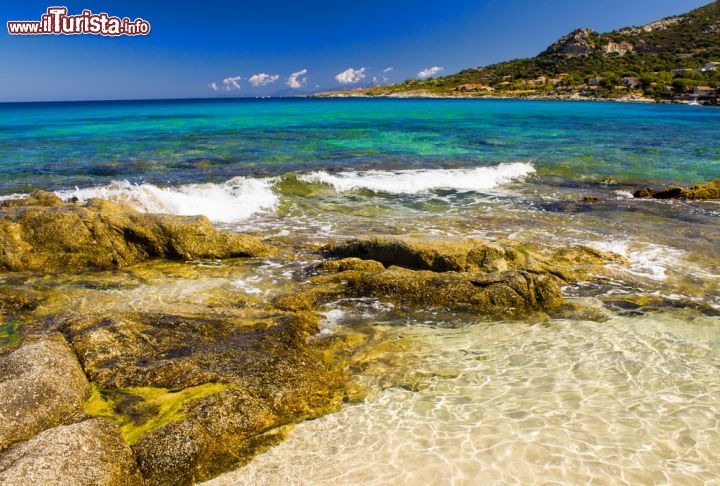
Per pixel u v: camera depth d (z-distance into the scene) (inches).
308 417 223.9
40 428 197.2
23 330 296.2
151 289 365.7
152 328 280.2
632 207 628.1
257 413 219.8
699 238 496.7
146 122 1829.5
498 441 206.1
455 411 228.7
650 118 2182.6
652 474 187.0
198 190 658.8
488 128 1652.3
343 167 886.4
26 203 530.3
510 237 499.5
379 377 258.5
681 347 287.3
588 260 427.5
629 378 255.8
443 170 836.6
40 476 163.6
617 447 202.1
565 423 218.7
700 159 1004.6
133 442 196.1
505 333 308.5
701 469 189.6
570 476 185.8
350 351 284.4
